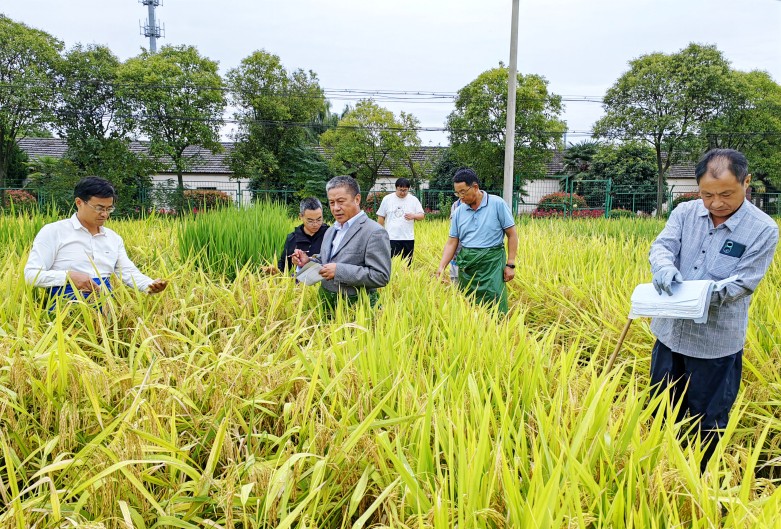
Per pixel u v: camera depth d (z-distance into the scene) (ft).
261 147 96.32
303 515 6.91
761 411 11.47
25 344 10.03
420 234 43.34
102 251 14.78
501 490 6.93
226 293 15.58
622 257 26.35
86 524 6.25
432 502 6.72
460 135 96.58
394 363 10.27
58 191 75.20
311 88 98.84
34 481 8.32
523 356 10.57
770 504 6.33
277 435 9.50
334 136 102.17
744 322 10.80
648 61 92.73
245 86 95.25
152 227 30.68
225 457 8.59
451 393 9.32
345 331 11.50
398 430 8.54
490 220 18.88
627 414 8.38
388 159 105.09
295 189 99.71
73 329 12.89
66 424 8.53
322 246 15.57
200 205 27.84
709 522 6.22
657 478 6.97
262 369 10.21
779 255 27.53
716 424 10.91
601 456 7.45
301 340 13.25
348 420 8.95
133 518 7.18
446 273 22.76
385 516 7.41
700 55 90.27
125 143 83.61
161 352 11.60
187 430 9.23
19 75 76.43
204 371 10.03
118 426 8.57
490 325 12.57
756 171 98.32
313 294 16.43
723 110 92.32
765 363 12.32
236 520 7.18
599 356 15.58
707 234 10.91
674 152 98.12
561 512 5.96
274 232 22.35
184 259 21.02
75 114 80.02
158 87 82.99
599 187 125.39
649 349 14.73
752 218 10.31
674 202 106.42
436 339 12.62
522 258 26.63
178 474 8.30
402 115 103.19
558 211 96.07
